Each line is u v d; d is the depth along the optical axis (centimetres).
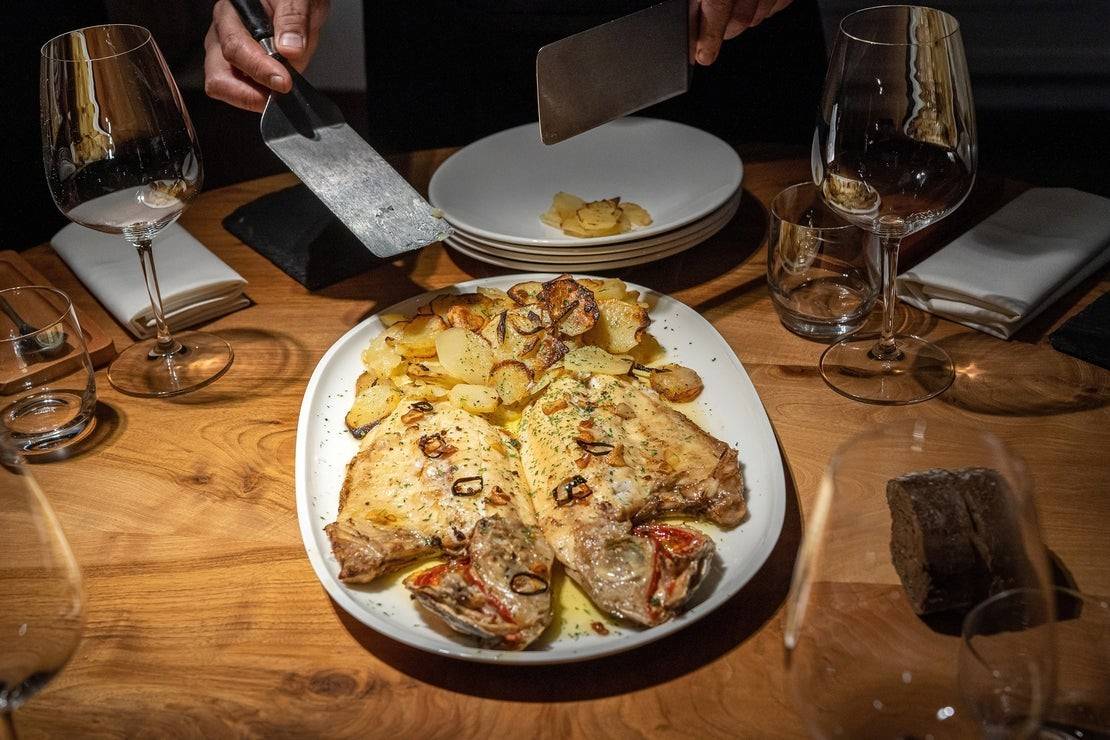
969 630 100
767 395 165
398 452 150
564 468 144
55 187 162
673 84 191
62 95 155
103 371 183
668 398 162
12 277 201
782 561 135
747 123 278
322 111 193
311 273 201
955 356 170
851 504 97
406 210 178
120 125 159
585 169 221
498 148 220
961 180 147
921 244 187
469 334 168
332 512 147
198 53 479
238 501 152
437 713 119
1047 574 95
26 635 104
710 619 127
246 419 168
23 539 104
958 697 97
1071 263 175
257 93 196
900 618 102
